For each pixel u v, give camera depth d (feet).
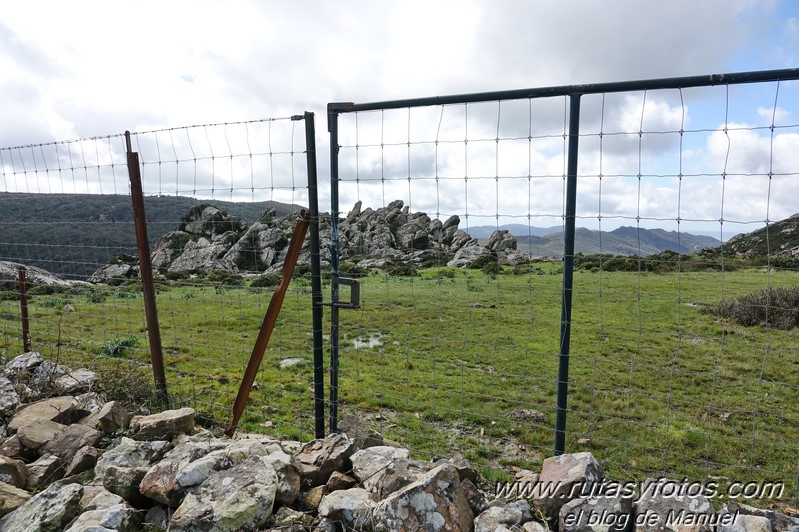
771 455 18.39
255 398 23.62
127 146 17.76
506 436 20.07
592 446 19.01
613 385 27.20
